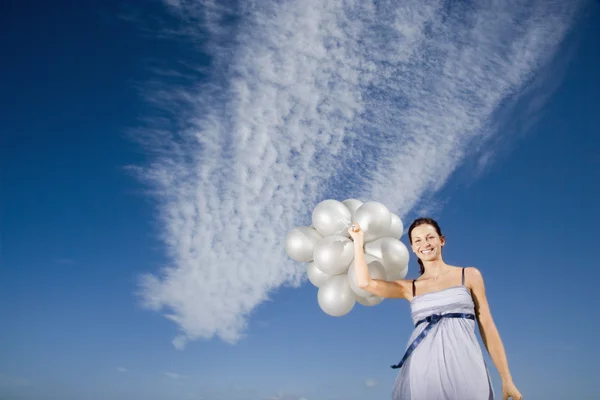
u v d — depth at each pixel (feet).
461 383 7.41
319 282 12.12
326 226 11.45
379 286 8.82
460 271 8.34
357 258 9.08
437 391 7.48
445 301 8.00
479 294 8.11
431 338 7.83
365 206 11.45
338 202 11.72
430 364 7.64
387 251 11.05
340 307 11.30
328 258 10.98
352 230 9.29
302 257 12.00
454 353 7.59
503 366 7.62
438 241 8.64
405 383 7.85
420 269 9.14
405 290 8.74
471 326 7.82
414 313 8.27
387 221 11.39
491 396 7.41
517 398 7.31
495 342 7.79
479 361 7.53
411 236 8.80
